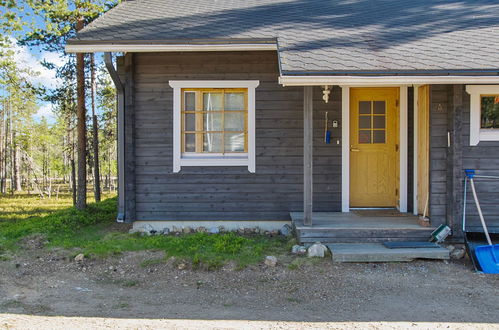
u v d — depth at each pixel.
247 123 7.98
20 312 4.29
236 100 8.02
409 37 7.09
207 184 7.93
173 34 7.13
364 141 8.10
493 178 6.55
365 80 5.73
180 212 7.93
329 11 8.97
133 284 5.21
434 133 6.53
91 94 14.50
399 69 5.68
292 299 4.68
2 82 12.99
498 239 6.54
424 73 5.69
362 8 9.23
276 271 5.59
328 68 5.71
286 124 7.90
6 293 4.88
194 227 7.94
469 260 6.02
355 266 5.76
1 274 5.55
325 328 3.89
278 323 4.01
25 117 21.83
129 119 7.79
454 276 5.42
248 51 7.87
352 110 8.05
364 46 6.64
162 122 7.88
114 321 4.05
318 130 7.90
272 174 7.93
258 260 5.98
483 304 4.51
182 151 7.97
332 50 6.45
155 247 6.60
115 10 8.97
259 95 7.88
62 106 13.03
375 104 8.08
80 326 3.92
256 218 7.94
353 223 6.79
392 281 5.23
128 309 4.39
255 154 7.91
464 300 4.63
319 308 4.41
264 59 7.86
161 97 7.87
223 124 8.00
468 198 6.56
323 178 7.91
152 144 7.89
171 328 3.89
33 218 9.80
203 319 4.11
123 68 7.99
